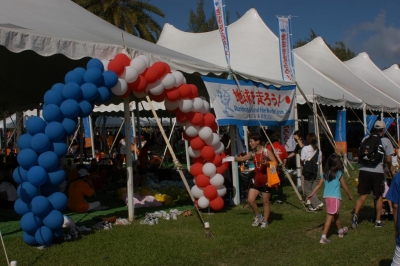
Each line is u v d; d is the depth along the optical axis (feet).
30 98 45.52
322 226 24.40
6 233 22.38
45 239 19.21
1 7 26.17
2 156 56.24
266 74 48.03
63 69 35.42
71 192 28.66
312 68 56.54
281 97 35.06
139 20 77.82
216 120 28.84
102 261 17.72
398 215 12.36
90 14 37.78
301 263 17.72
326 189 21.06
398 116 67.92
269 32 56.13
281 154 30.96
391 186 12.63
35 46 20.99
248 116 31.35
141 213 28.17
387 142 23.38
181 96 25.46
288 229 23.54
